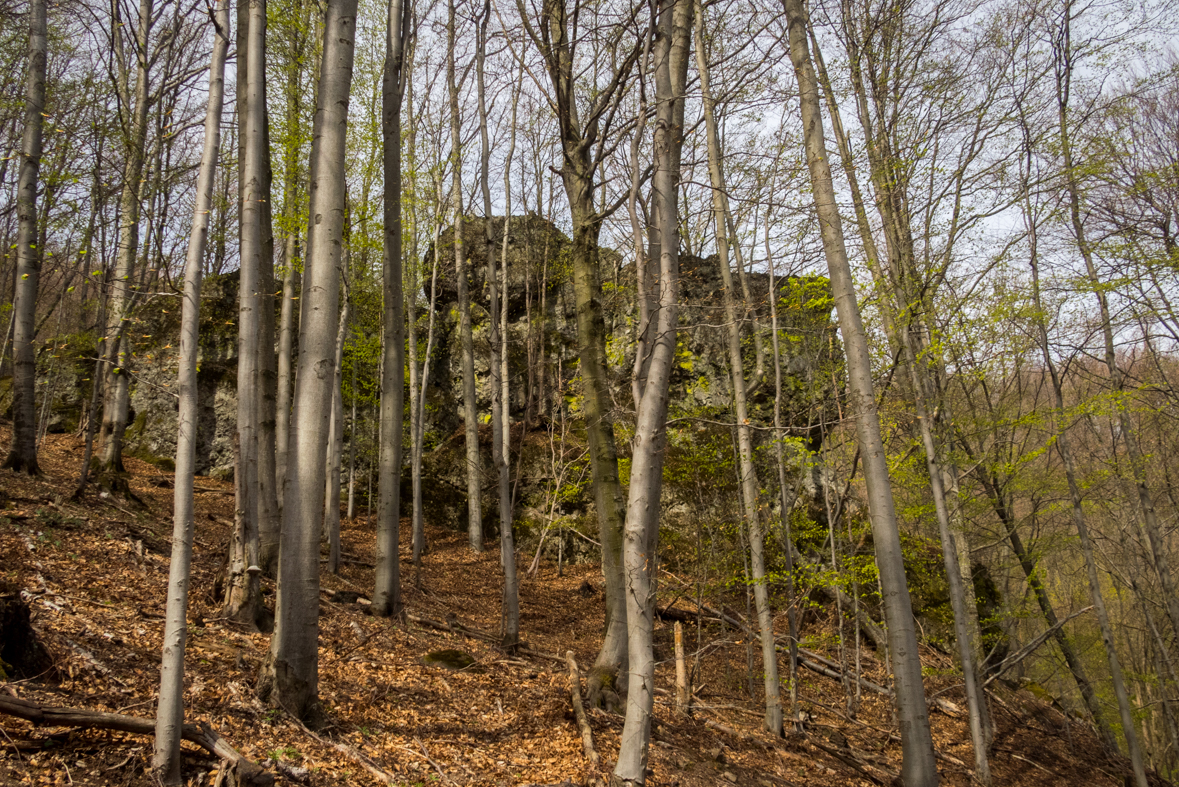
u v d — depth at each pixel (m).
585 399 8.90
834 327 11.67
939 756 10.89
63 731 4.49
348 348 16.77
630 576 5.21
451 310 22.44
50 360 17.36
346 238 13.02
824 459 12.02
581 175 7.14
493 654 9.68
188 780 4.52
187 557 4.44
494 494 19.73
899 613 6.43
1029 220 11.42
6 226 16.23
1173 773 17.41
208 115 5.05
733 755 8.48
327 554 14.51
